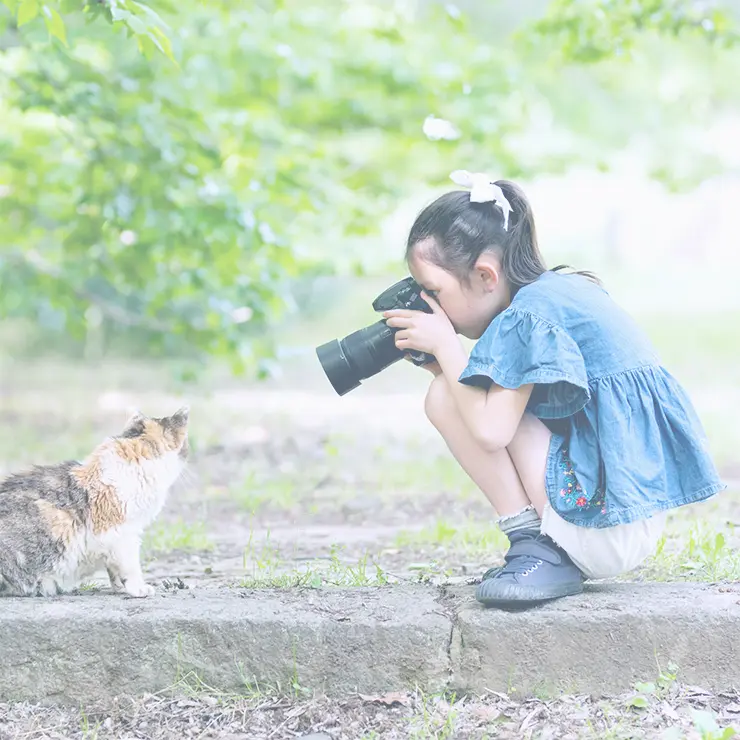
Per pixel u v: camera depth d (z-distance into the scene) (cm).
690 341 2380
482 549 623
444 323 431
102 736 394
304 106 1180
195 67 1015
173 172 930
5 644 416
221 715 403
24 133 1134
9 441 1256
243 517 797
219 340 1084
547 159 1331
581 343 410
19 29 861
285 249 1056
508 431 404
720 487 409
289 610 425
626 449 401
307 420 1477
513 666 408
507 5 2250
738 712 389
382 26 1158
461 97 1173
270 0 1146
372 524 760
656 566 527
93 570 466
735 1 1427
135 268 1090
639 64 1862
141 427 466
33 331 2727
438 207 434
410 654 411
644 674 407
